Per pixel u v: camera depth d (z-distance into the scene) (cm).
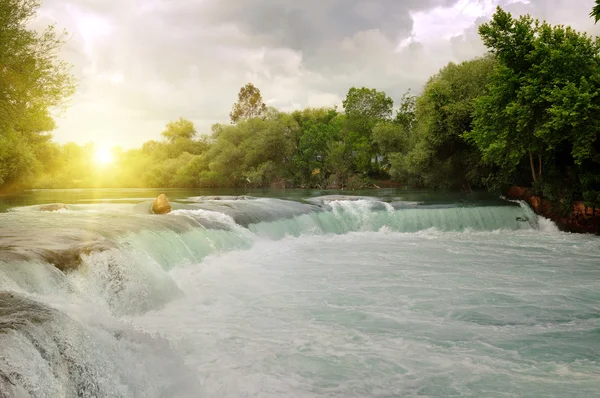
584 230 2156
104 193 3881
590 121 2086
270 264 1423
